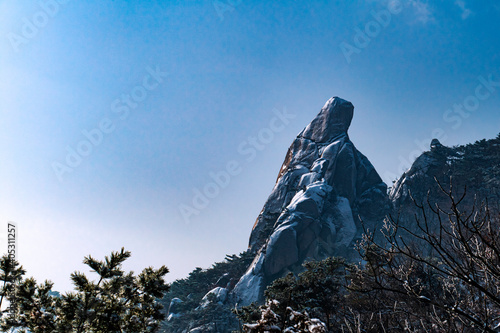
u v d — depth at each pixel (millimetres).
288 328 3236
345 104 161750
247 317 32062
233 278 117062
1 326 9047
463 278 4117
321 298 26734
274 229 122125
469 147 136625
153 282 10078
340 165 142625
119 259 10211
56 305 9625
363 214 131500
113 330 9398
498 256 3852
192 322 90125
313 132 159625
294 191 139375
